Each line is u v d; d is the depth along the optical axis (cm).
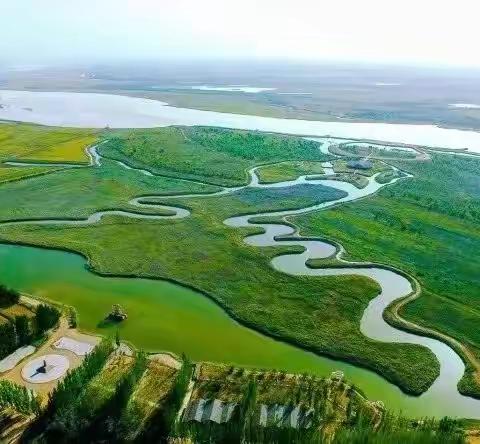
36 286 7450
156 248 8744
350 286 7662
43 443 4491
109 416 4716
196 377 5516
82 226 9575
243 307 7012
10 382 5072
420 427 4819
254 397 4950
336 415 5050
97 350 5506
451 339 6500
